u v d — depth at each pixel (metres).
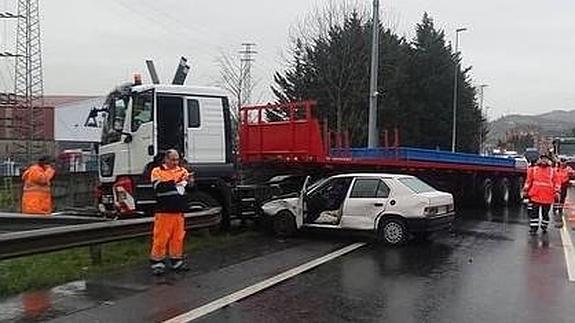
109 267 10.88
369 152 18.67
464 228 17.88
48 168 16.47
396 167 19.30
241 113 18.72
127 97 14.22
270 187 17.05
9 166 39.81
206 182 15.09
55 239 9.59
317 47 41.47
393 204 14.23
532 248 13.95
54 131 61.41
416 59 59.25
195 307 8.20
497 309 8.33
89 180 27.47
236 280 9.97
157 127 14.03
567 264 11.87
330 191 15.09
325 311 8.12
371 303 8.59
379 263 11.78
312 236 15.55
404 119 54.12
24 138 53.62
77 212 16.03
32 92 60.41
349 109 40.38
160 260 10.36
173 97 14.35
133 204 13.91
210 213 14.20
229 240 14.66
